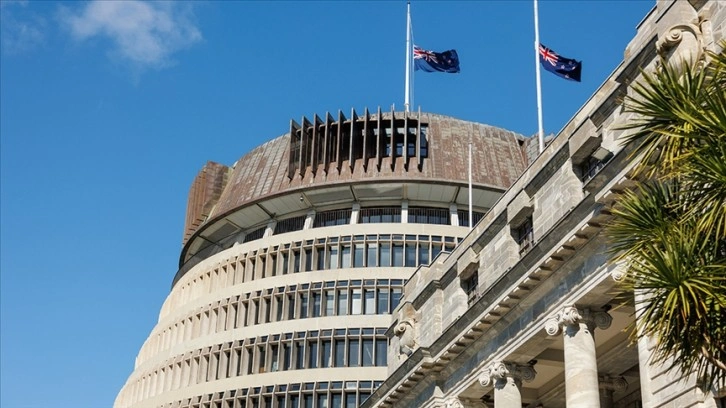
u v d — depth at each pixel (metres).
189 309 98.69
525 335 37.72
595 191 31.80
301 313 91.06
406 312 51.75
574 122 38.41
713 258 19.36
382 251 92.38
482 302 40.19
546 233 34.78
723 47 21.31
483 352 41.44
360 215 95.31
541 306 36.72
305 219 96.56
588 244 33.34
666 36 29.47
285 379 87.81
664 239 19.44
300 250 94.06
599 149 33.41
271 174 98.81
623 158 29.78
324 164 95.69
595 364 33.75
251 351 91.38
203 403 90.62
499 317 39.56
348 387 85.88
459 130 99.06
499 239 42.19
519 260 37.41
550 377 43.44
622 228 20.83
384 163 94.69
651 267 19.45
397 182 92.31
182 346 96.62
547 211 37.75
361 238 92.69
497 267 41.81
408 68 94.88
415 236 92.50
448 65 65.81
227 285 96.44
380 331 87.88
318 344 88.69
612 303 34.47
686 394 26.73
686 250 19.09
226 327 93.88
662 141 20.94
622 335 38.47
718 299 18.39
